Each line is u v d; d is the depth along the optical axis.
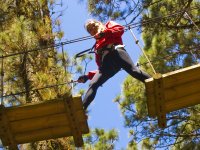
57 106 6.43
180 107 6.77
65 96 6.34
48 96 8.33
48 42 9.12
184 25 11.85
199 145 11.00
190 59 11.26
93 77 6.98
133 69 6.81
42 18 9.46
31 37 8.92
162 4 11.88
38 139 6.84
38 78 8.59
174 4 11.84
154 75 6.31
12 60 8.85
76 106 6.45
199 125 11.17
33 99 8.74
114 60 6.90
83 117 6.60
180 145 11.52
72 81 6.96
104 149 11.77
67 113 6.48
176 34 11.65
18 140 6.80
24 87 8.91
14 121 6.56
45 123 6.64
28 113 6.47
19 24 8.91
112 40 6.96
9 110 6.38
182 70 6.32
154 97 6.50
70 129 6.73
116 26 6.98
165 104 6.67
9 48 8.85
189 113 11.45
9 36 8.83
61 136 6.82
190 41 11.43
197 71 6.33
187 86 6.52
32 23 9.15
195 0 12.22
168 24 11.95
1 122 6.47
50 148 8.62
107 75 6.95
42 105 6.38
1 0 9.80
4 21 9.59
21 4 9.71
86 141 11.84
